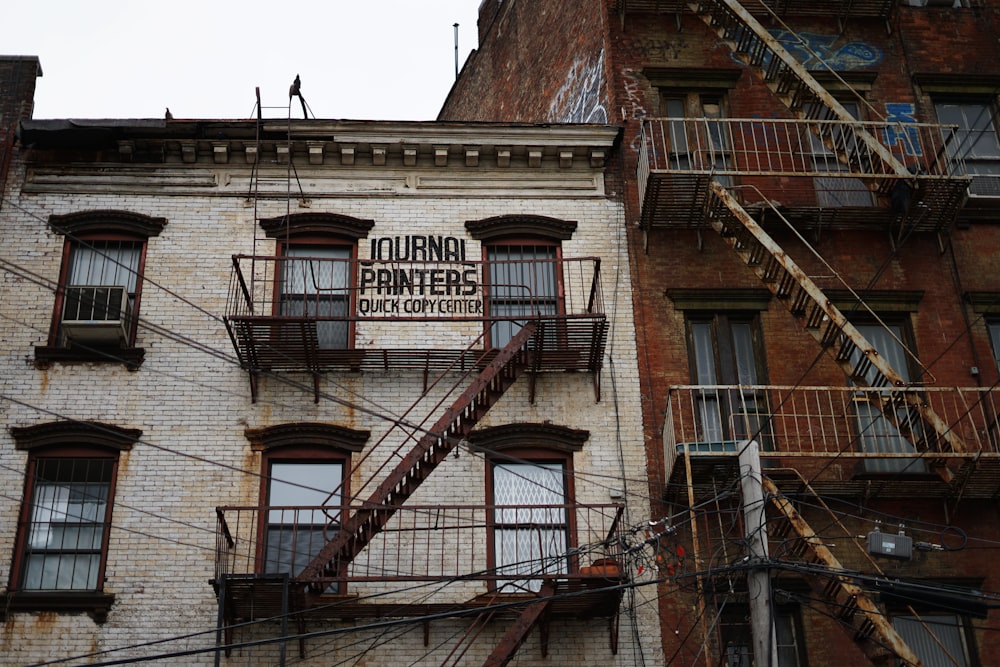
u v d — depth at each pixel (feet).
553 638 65.46
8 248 74.02
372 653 64.34
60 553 66.54
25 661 63.31
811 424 72.28
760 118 82.53
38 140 76.07
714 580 65.05
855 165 80.79
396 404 71.10
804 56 85.51
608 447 70.85
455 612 54.80
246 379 71.26
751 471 56.44
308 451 69.67
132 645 63.00
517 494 69.41
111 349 71.10
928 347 75.66
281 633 62.59
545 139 78.59
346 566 63.10
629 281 75.97
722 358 74.28
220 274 74.54
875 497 70.28
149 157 77.25
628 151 80.23
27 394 69.87
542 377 72.64
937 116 84.58
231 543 64.39
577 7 92.12
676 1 84.89
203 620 64.90
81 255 74.64
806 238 78.23
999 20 88.28
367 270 72.43
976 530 70.08
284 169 77.71
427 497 68.54
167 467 68.54
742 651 65.98
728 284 76.07
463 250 76.48
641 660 65.21
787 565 54.39
